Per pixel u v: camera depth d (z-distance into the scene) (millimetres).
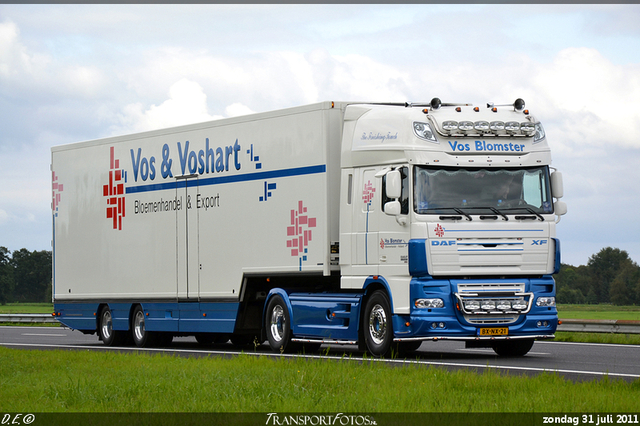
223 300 36844
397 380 21422
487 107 31609
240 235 36062
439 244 28875
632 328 42844
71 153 45438
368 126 31125
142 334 41406
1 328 67000
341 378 21625
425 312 28859
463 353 34000
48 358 30266
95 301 43844
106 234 43219
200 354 35000
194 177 38406
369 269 30625
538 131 30875
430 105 32094
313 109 33094
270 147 34875
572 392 18812
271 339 35250
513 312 29719
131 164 41906
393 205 28984
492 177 29891
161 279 40000
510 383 20391
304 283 34875
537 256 29953
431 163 29359
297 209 33562
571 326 45750
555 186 30625
